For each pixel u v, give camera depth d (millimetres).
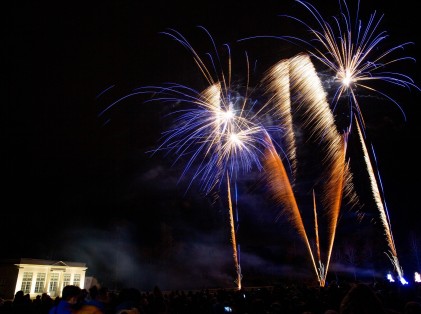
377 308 3684
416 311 4609
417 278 28672
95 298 7938
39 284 32062
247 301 10578
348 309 3756
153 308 8586
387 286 13297
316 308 9734
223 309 8555
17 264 30453
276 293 12289
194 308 10711
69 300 6562
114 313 6211
